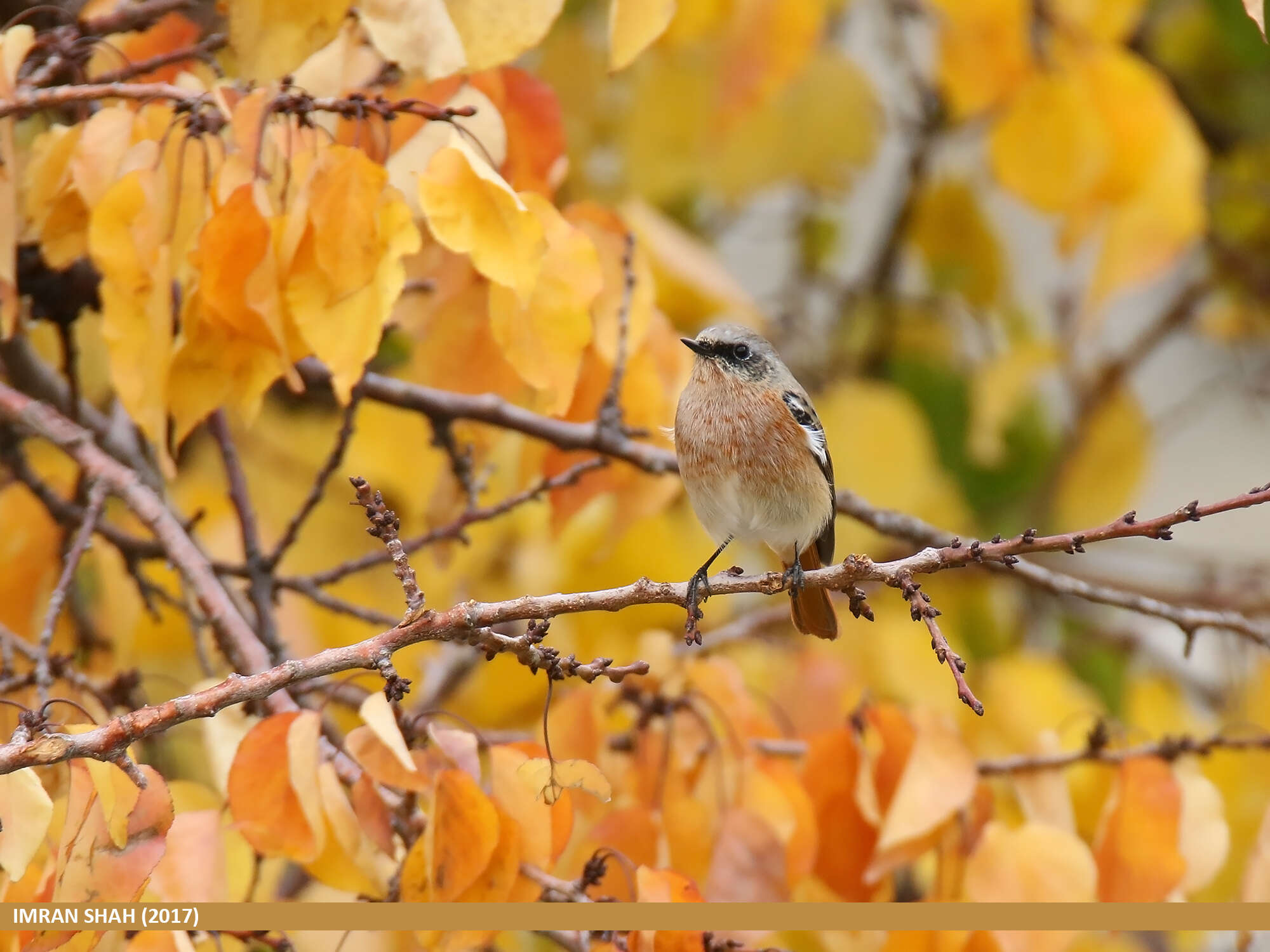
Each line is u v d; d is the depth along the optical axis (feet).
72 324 33.83
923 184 52.26
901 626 41.16
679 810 28.27
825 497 35.01
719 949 24.81
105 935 21.49
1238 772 37.22
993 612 47.32
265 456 43.93
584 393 33.99
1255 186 50.55
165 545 29.27
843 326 52.95
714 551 42.16
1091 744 30.09
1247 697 41.29
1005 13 35.78
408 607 23.68
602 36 47.26
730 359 34.63
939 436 50.93
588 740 29.99
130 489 29.76
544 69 45.55
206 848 23.15
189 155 25.27
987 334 51.21
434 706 40.86
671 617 40.11
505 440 42.11
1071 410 48.37
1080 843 26.91
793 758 31.76
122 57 30.04
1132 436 46.85
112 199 24.81
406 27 24.94
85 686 29.73
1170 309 50.67
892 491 42.24
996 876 26.78
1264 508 61.62
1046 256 53.11
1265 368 55.21
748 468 34.09
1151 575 56.13
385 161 27.43
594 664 23.57
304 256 24.36
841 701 34.73
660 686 30.37
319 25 26.00
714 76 39.29
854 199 57.16
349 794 25.27
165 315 24.81
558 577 38.93
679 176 44.91
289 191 24.71
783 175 44.88
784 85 37.99
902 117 52.37
